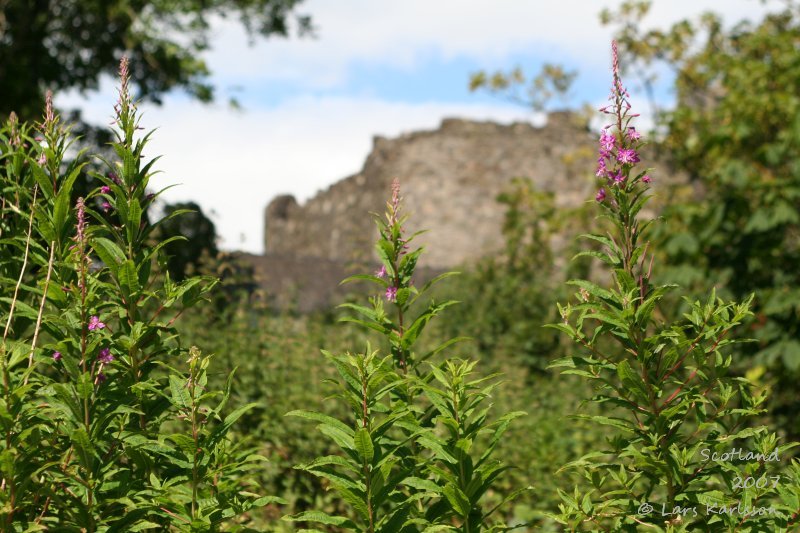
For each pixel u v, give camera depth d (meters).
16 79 16.58
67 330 3.36
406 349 4.00
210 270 9.70
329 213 31.42
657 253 10.80
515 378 9.40
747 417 3.78
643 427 3.67
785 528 3.40
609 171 3.57
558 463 6.79
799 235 10.34
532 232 18.12
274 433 6.66
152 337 3.65
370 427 3.39
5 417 2.98
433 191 27.56
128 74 3.65
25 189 3.87
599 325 3.69
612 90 3.58
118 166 3.66
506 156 27.80
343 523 3.38
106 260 3.51
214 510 3.35
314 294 16.64
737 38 15.96
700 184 17.91
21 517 3.37
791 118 11.97
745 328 8.73
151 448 3.37
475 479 3.46
